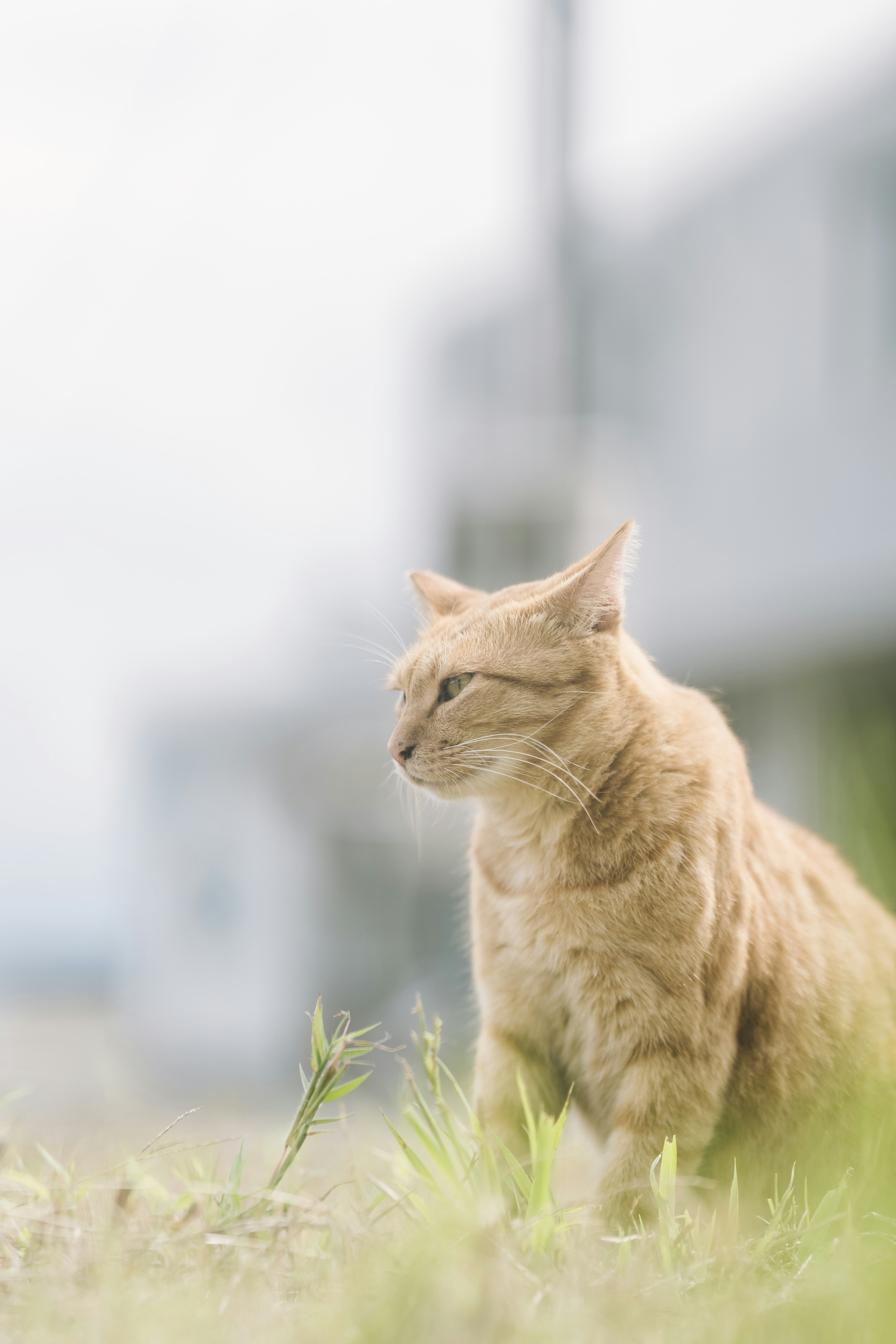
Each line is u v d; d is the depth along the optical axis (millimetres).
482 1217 1000
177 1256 1010
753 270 2684
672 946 1144
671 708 1197
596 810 1167
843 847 1084
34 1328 958
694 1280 1007
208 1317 963
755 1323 968
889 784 1084
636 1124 1143
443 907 2547
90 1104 1646
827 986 1190
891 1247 1039
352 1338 946
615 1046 1162
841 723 1985
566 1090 1208
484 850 1215
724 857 1156
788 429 2564
